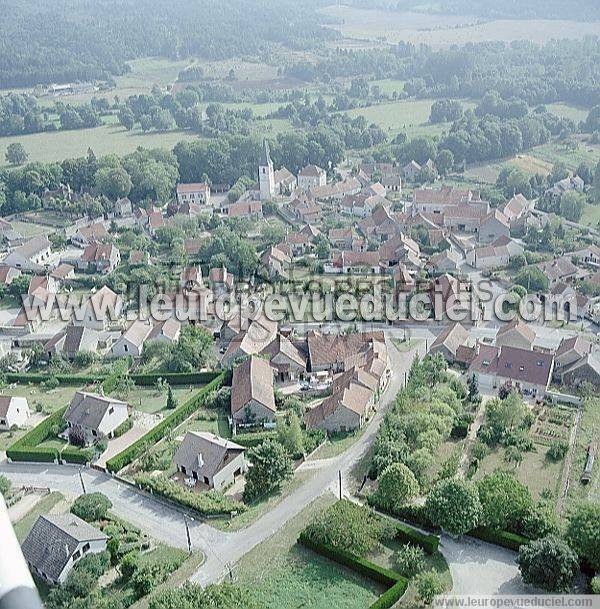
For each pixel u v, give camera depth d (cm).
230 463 10450
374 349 13325
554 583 7800
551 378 12862
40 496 10300
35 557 8600
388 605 7806
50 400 13200
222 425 12025
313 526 8869
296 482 10281
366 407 11812
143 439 11288
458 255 19212
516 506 8781
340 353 13712
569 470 10281
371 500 9519
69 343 14675
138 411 12625
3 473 10956
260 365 13000
